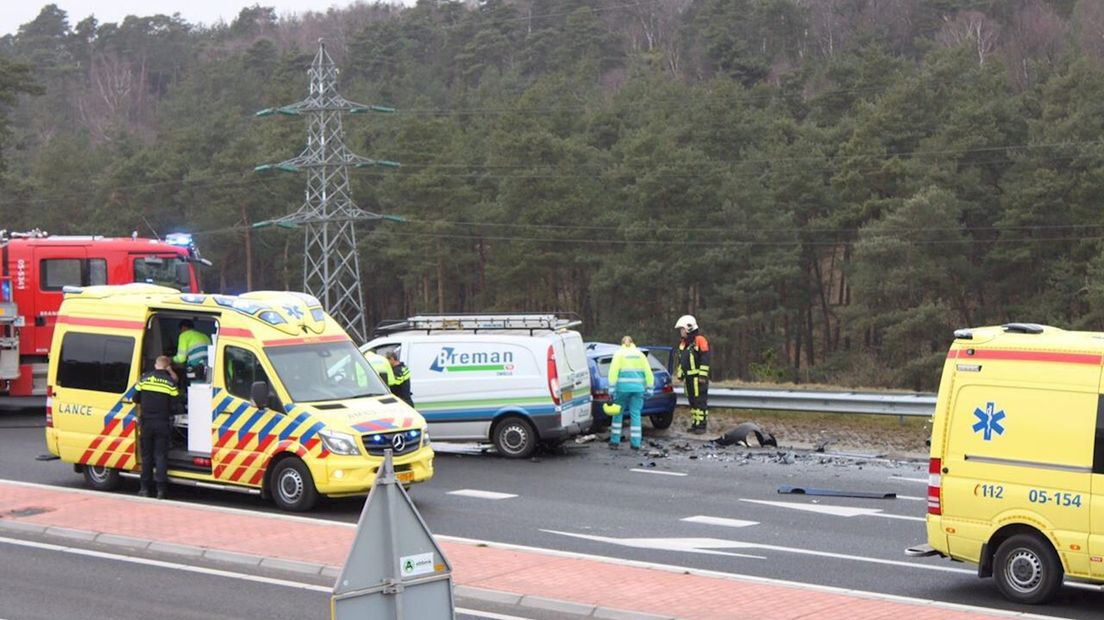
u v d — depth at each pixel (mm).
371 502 7328
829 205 64688
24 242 24688
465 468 19422
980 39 101188
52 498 15922
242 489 15828
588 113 77750
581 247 64938
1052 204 55562
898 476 18938
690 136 70250
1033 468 11164
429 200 68062
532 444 20328
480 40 118062
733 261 60844
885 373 57750
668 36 126500
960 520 11578
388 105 91875
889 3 115625
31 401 27953
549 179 65000
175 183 74625
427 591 7461
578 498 16844
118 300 17109
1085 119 57906
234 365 15953
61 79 143875
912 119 64125
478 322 20969
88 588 11656
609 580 11641
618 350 23000
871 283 57438
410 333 21016
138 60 154625
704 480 18422
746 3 114625
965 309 59562
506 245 66250
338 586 7191
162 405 16141
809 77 90312
